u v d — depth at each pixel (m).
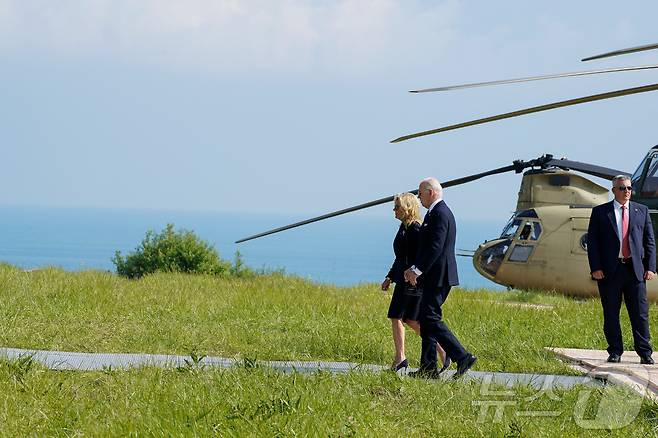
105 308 27.67
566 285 46.19
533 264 46.41
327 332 25.11
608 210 22.06
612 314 21.97
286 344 23.17
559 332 26.33
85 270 43.16
